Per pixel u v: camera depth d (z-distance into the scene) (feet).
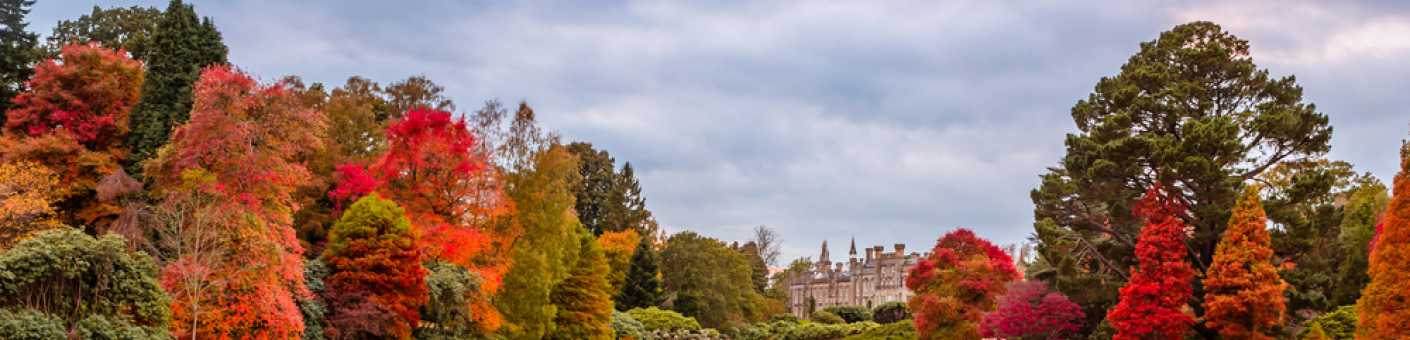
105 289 105.81
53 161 153.99
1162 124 215.92
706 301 357.41
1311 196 195.62
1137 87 220.02
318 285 143.02
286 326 125.59
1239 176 203.82
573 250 213.87
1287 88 222.48
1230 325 168.86
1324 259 194.90
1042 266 286.25
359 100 217.97
